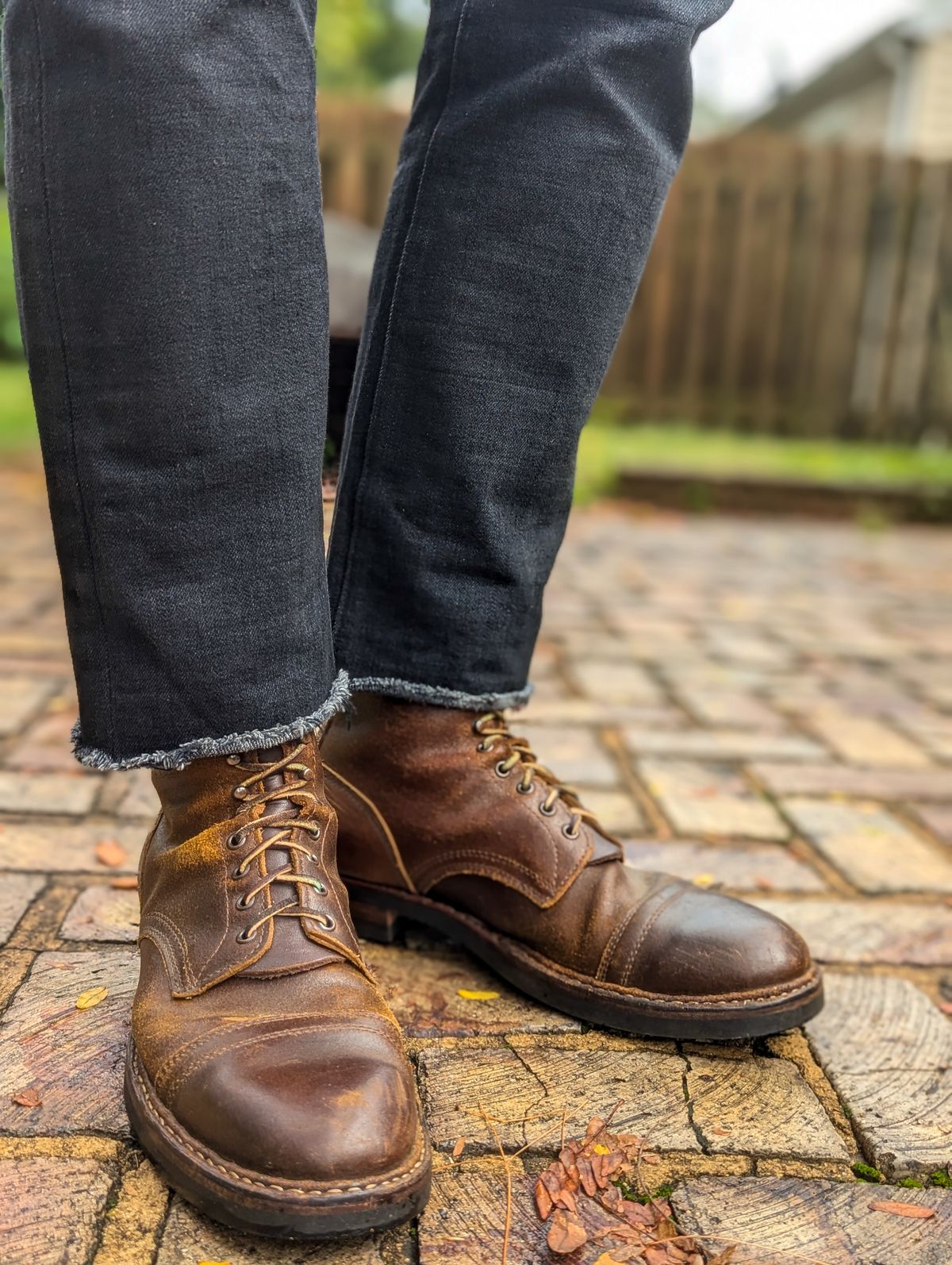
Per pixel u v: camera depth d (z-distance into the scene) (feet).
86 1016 3.36
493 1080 3.20
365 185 19.15
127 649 2.77
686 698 7.48
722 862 4.93
